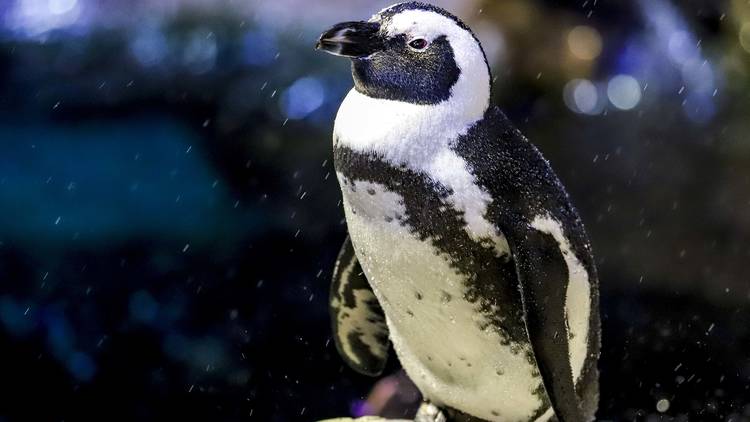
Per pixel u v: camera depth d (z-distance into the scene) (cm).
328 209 1398
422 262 572
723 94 1376
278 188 1466
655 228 1238
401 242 568
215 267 1289
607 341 1112
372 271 597
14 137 1602
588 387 659
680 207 1248
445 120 561
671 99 1374
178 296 1226
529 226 566
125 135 1630
